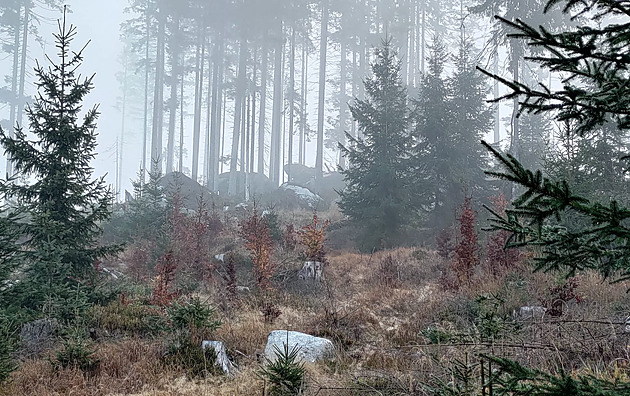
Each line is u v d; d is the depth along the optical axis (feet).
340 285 44.68
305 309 36.86
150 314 31.65
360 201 70.03
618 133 47.60
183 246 52.21
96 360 24.13
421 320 31.60
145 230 60.34
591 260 8.88
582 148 45.39
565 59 7.56
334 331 30.55
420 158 74.28
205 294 40.19
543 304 27.48
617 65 7.52
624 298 27.25
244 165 131.44
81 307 29.76
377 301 37.88
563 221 25.25
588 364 15.89
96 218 34.47
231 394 21.08
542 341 18.21
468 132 73.26
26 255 30.81
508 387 7.99
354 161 71.97
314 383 20.86
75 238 33.76
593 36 7.39
